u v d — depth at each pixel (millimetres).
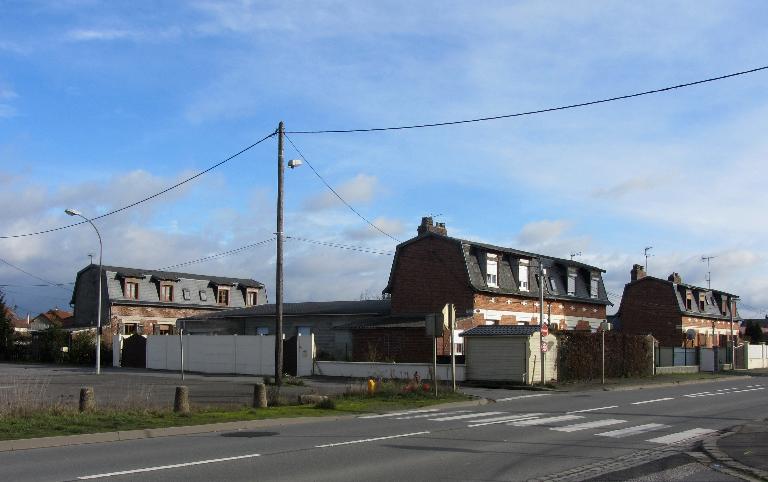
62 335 53688
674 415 18656
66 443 13094
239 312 51250
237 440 13625
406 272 42938
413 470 10297
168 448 12484
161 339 44969
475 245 41344
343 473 10016
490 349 31031
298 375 36562
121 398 22516
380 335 38625
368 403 21109
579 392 27875
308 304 50000
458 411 19859
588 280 51938
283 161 28625
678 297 59938
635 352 37625
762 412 19641
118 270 58938
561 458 11453
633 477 9969
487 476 9883
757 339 81438
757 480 9914
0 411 15531
